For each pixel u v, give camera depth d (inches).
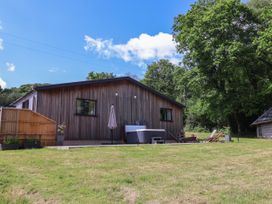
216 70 961.5
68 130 584.7
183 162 289.7
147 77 1943.9
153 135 621.6
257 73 992.9
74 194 189.6
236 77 943.7
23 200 182.1
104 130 639.8
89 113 625.3
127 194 189.8
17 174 231.5
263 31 880.9
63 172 238.8
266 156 320.2
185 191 194.9
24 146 456.4
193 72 1018.7
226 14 907.4
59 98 584.1
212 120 1150.3
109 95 663.1
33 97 589.3
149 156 326.3
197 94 1088.2
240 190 195.9
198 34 925.2
